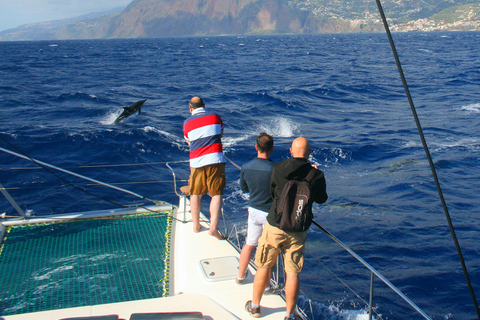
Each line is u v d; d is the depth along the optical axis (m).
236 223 12.63
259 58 88.25
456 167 18.08
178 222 5.80
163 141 21.22
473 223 13.29
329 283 10.23
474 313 9.27
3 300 4.22
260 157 4.17
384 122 27.22
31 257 5.00
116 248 5.21
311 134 24.00
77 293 4.35
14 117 26.94
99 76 54.66
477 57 79.56
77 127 23.41
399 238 12.34
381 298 9.68
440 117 28.20
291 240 3.69
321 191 3.66
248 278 4.50
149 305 3.98
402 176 17.08
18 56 98.56
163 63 76.69
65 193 14.49
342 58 85.06
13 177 15.62
